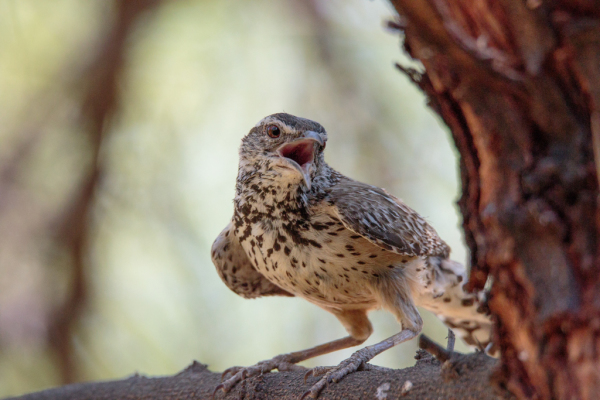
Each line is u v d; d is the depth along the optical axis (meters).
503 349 3.72
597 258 3.25
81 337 9.73
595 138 3.27
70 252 9.89
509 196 3.47
